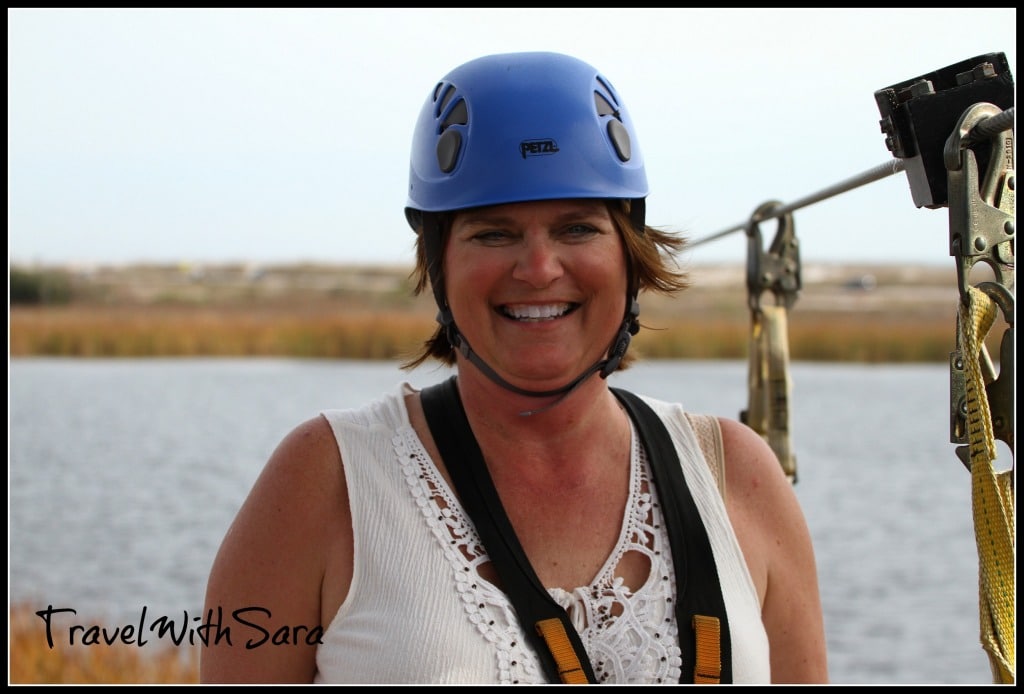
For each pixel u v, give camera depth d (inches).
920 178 58.8
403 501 70.9
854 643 335.6
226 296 1918.1
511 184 69.1
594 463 74.4
